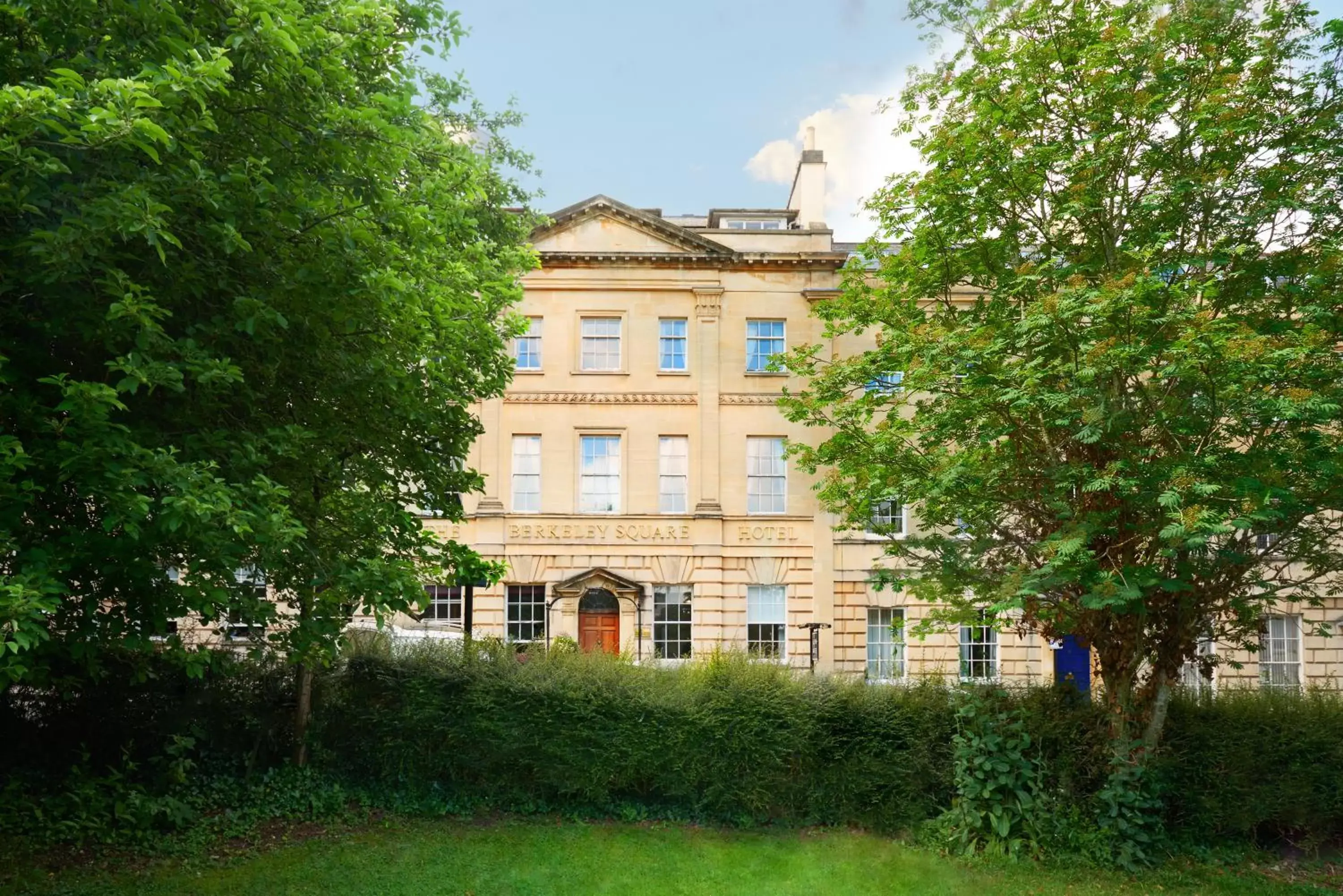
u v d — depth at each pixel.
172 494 7.89
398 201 9.74
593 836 12.37
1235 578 12.25
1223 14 11.38
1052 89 12.23
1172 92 11.62
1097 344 10.32
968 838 12.02
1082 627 12.88
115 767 13.02
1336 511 14.15
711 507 32.41
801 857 11.62
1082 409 11.27
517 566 32.09
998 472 12.53
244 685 13.88
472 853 11.51
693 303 33.59
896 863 11.46
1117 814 11.80
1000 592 12.05
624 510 32.62
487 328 13.66
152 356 8.52
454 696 13.51
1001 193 12.70
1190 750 12.75
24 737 12.96
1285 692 13.85
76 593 9.14
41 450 7.94
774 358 15.62
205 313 9.40
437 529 31.83
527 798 13.36
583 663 13.90
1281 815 12.59
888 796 12.92
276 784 13.09
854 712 13.11
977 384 11.76
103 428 7.71
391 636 14.59
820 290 33.31
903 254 13.82
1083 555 10.75
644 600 32.09
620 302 33.50
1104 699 12.98
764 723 13.01
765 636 32.44
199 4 8.52
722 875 10.94
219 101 8.49
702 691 13.34
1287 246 11.98
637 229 33.56
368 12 9.06
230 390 9.55
